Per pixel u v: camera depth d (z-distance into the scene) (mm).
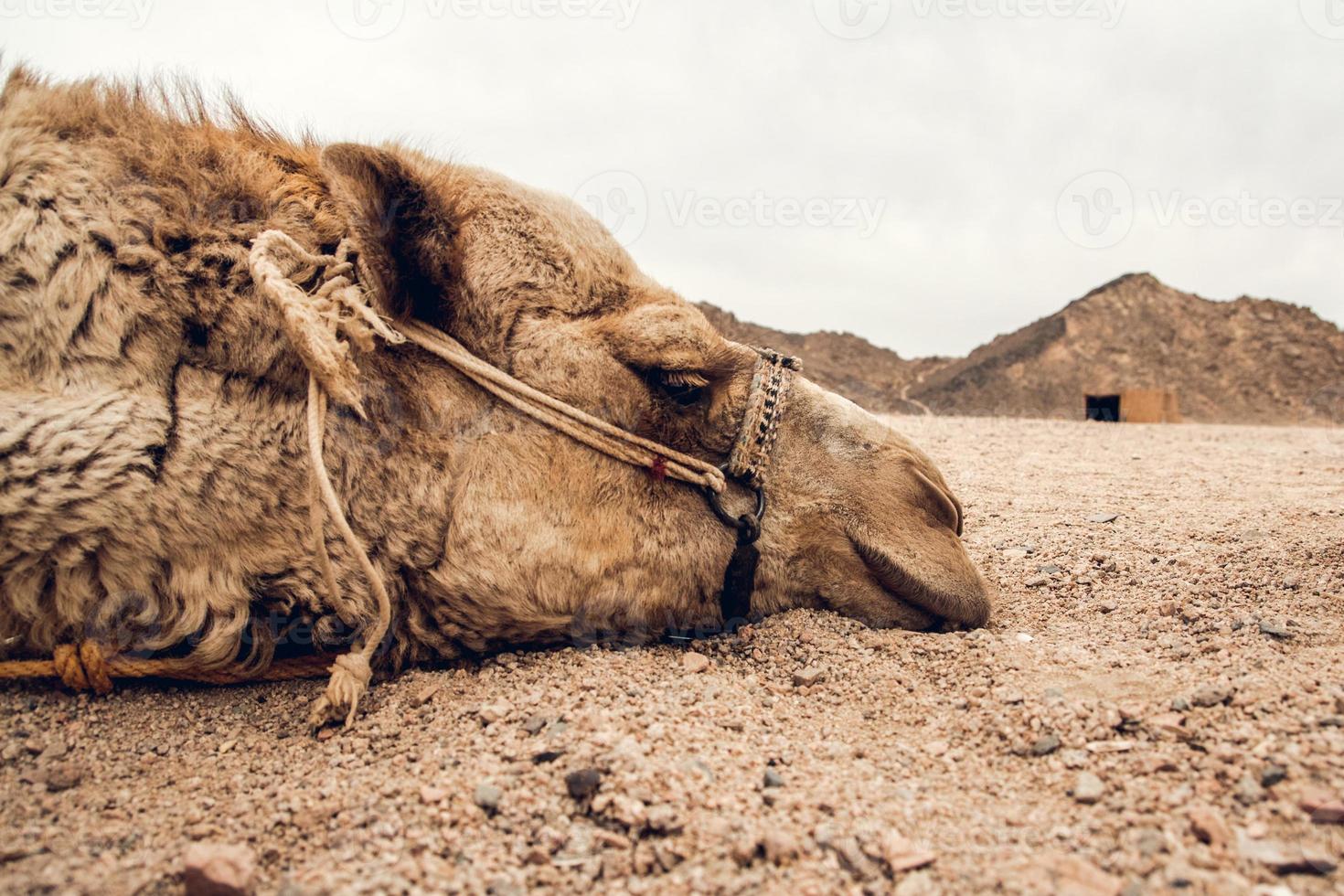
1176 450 2014
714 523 672
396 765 520
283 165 667
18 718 574
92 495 548
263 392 598
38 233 573
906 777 502
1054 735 516
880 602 687
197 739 569
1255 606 696
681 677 614
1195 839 416
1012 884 397
